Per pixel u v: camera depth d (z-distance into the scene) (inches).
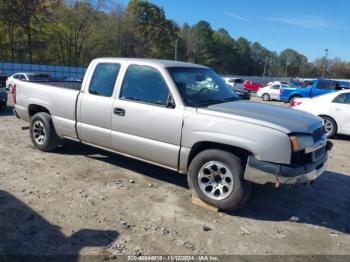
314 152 172.6
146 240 146.6
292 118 175.3
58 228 152.6
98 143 221.0
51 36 2155.5
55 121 245.4
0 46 1980.8
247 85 1723.7
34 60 2144.4
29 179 207.2
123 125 202.4
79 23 2194.9
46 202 177.0
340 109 405.4
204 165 175.0
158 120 186.9
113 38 2391.7
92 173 221.8
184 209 176.7
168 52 2886.3
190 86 193.8
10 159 243.8
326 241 154.6
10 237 143.9
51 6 1973.4
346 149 355.3
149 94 194.2
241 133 162.7
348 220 177.5
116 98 206.8
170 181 214.2
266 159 158.4
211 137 169.6
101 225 156.8
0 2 1764.3
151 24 2657.5
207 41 3902.6
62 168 228.8
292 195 205.2
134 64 204.5
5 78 919.0
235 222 166.7
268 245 148.3
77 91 229.9
